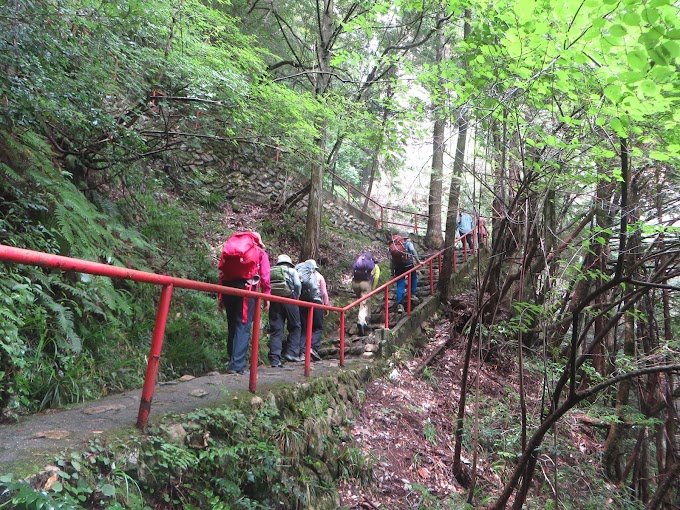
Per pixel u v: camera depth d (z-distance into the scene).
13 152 4.64
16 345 3.51
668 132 3.93
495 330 7.70
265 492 3.64
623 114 3.31
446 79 5.29
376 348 7.54
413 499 5.17
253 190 11.95
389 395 6.84
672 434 6.40
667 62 2.45
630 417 6.52
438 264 11.62
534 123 4.77
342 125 8.16
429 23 10.35
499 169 5.61
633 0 2.37
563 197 6.83
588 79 3.72
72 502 2.08
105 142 5.82
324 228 13.09
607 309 5.10
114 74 5.24
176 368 5.71
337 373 6.05
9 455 2.32
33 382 3.68
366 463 5.15
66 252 4.65
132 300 5.59
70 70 4.95
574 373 4.02
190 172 10.52
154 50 5.51
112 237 5.53
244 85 6.35
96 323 4.89
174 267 7.00
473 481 5.34
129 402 3.64
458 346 8.88
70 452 2.43
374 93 8.74
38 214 4.69
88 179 6.27
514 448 6.26
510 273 7.39
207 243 8.88
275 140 7.51
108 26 4.57
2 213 4.35
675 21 2.39
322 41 9.96
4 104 4.30
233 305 5.33
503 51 4.21
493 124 5.29
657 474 6.77
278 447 4.04
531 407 7.25
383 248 14.79
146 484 2.67
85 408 3.43
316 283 7.11
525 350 8.43
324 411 5.12
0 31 3.84
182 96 6.50
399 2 5.81
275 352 6.22
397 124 6.41
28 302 3.91
